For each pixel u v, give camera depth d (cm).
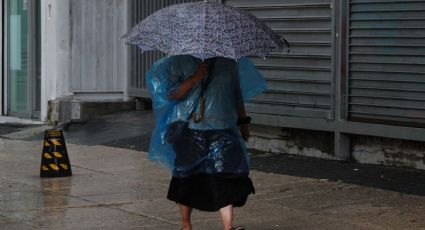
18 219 912
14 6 1991
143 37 736
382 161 1193
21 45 1973
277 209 953
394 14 1138
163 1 1712
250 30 721
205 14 720
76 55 1808
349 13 1197
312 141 1286
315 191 1050
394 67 1146
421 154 1141
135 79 1825
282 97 1307
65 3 1792
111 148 1482
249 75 797
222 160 750
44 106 1850
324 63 1242
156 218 917
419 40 1112
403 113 1141
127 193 1066
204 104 756
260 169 1210
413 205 958
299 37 1275
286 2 1289
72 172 1238
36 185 1130
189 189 766
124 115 1791
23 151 1491
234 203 751
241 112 791
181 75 760
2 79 2039
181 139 761
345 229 853
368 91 1184
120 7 1844
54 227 873
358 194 1025
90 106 1783
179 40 709
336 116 1223
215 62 759
